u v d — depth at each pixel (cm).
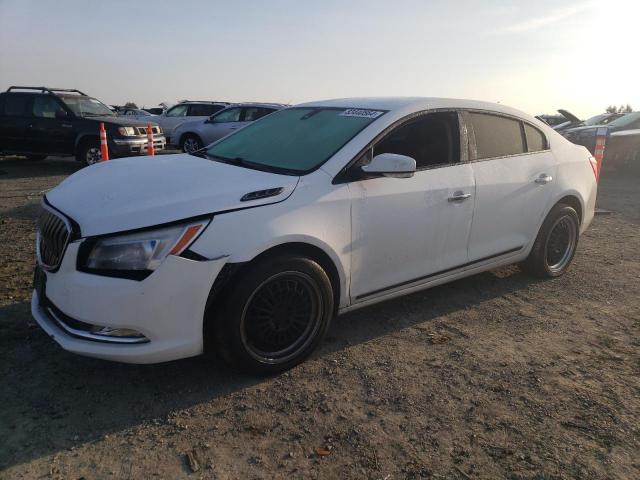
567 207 482
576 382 319
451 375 323
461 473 240
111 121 1208
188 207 280
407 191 356
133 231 269
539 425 276
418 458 250
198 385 306
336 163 332
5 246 554
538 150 462
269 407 287
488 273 510
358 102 405
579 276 509
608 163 1276
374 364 335
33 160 1417
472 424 276
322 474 238
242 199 295
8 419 269
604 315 420
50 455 245
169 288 271
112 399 290
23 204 784
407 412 285
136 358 272
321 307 324
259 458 247
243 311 294
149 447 253
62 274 278
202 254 277
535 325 398
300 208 309
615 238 662
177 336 280
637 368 336
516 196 431
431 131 384
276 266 298
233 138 430
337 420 277
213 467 241
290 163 347
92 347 271
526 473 241
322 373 322
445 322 400
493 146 423
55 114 1196
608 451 256
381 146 353
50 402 285
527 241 457
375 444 259
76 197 305
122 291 265
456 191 385
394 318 404
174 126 1820
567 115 1602
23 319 374
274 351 315
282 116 433
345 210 327
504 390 308
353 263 338
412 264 373
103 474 234
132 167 356
